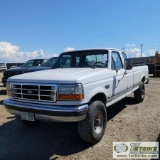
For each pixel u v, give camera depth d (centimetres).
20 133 515
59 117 390
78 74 432
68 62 593
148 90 1123
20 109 435
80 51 588
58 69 544
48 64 1135
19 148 435
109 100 507
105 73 488
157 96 942
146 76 860
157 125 545
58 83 398
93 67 539
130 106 754
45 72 488
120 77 570
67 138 480
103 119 456
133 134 487
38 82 417
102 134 453
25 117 434
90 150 416
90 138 419
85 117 407
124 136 477
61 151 417
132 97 893
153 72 1997
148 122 571
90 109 414
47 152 414
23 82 439
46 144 451
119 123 566
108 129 521
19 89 443
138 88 773
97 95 458
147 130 510
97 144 440
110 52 553
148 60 2484
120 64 605
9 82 467
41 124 576
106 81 485
